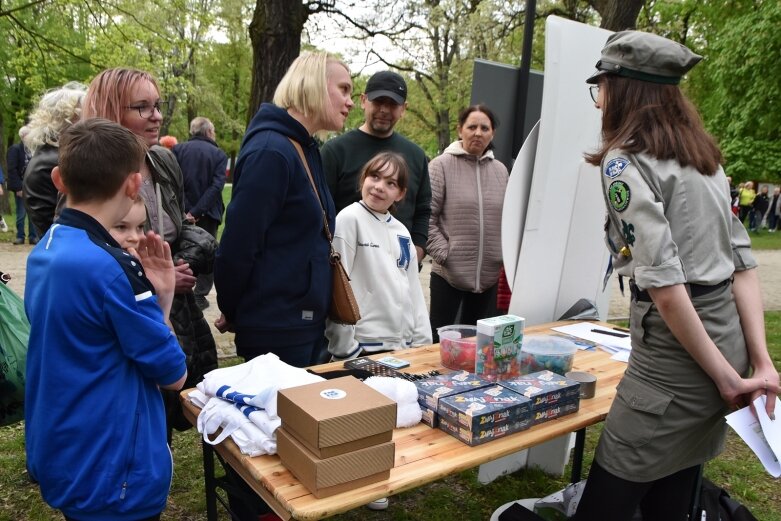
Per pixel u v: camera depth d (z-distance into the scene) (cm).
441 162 301
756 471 277
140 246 136
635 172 128
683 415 135
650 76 134
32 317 118
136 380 124
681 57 132
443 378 155
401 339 221
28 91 1347
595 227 243
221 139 2625
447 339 177
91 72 1262
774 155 1439
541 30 1212
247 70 2397
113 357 119
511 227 222
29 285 121
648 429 136
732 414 130
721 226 132
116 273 116
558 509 197
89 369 116
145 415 124
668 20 1409
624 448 140
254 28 539
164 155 188
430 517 233
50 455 117
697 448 146
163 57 1158
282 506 108
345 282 191
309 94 178
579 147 225
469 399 139
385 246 221
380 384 140
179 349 128
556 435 142
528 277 228
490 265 297
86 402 116
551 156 217
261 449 122
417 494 249
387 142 279
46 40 923
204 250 189
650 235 124
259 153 167
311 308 182
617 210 131
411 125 1803
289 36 536
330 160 274
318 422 104
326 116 182
